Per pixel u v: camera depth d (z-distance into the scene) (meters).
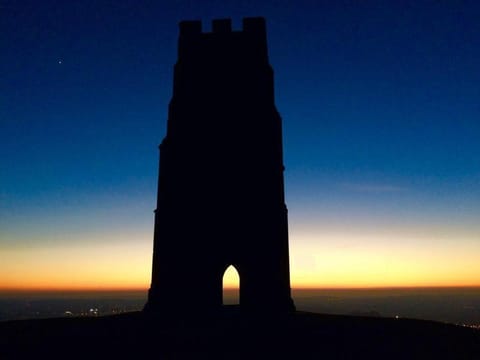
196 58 30.19
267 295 25.12
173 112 28.98
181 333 17.58
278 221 26.52
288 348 15.05
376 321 21.59
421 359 13.89
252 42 30.38
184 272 25.88
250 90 29.33
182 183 27.47
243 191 27.17
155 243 26.55
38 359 13.34
